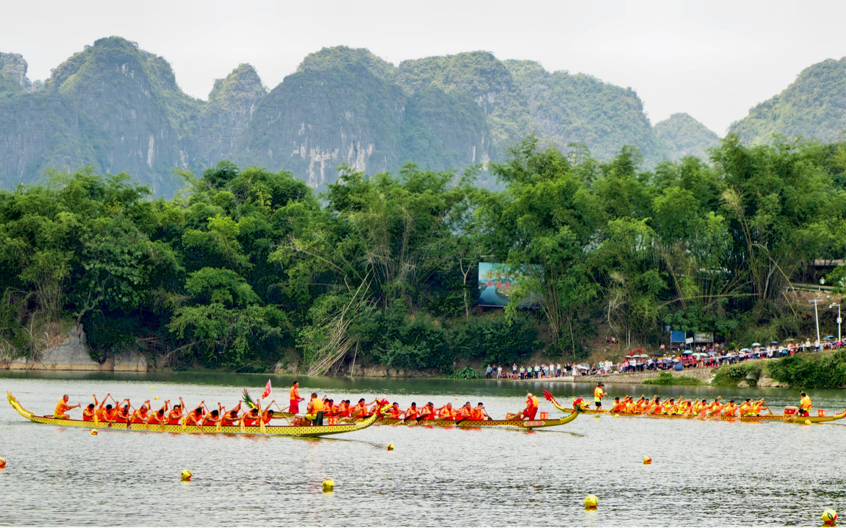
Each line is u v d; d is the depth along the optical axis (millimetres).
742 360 116875
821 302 125562
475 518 37906
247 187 155500
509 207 130875
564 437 64875
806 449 59438
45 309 127188
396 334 134500
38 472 45562
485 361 133750
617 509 40062
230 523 36062
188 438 59594
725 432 69062
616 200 129125
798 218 124500
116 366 132250
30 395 86625
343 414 66250
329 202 153750
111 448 54156
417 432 66438
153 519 36375
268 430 61938
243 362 137875
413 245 141125
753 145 133000
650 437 65375
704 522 38000
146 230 135750
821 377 109062
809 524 37875
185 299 132875
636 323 127250
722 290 128125
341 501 40438
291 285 139000
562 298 126188
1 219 127062
